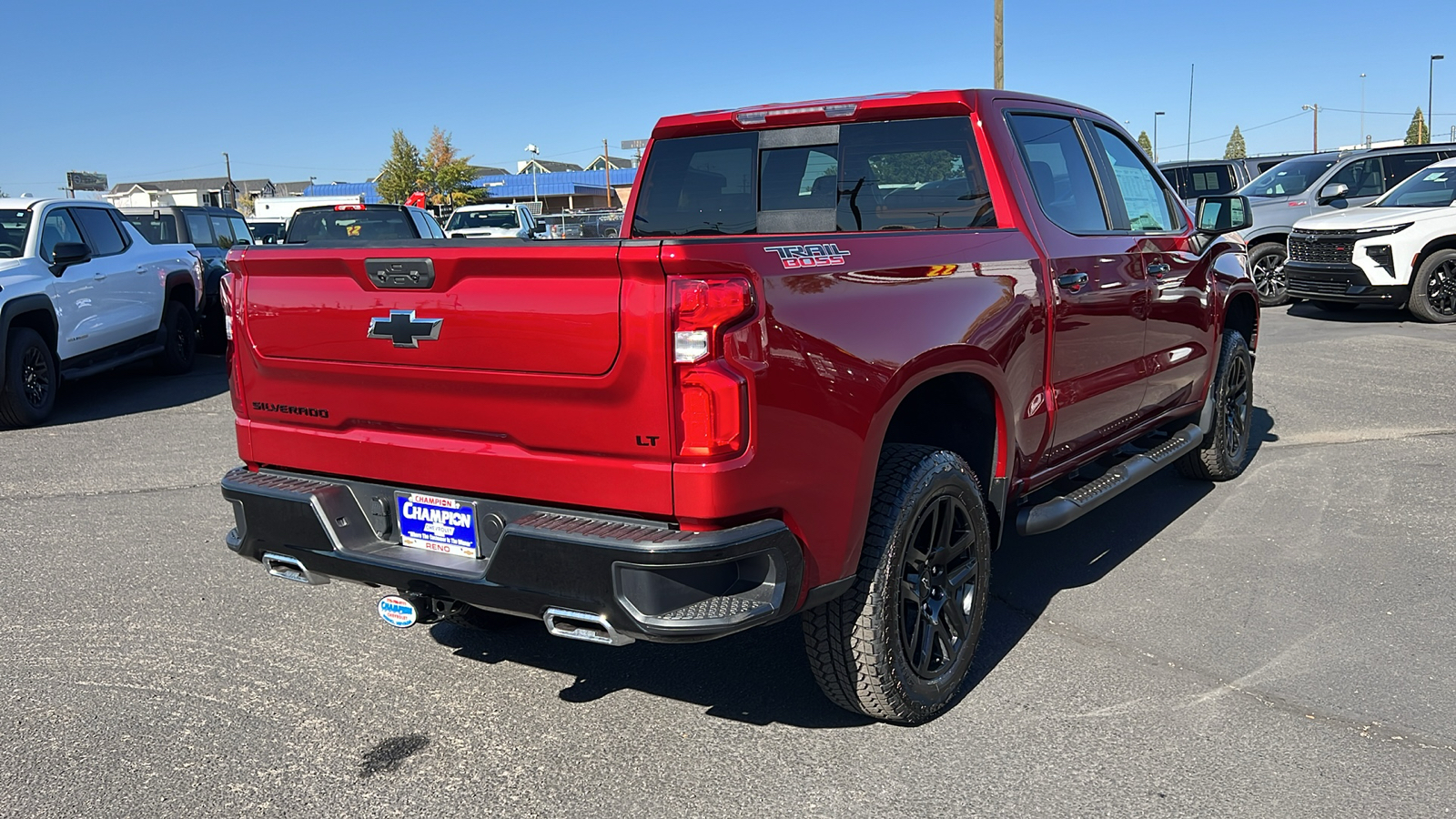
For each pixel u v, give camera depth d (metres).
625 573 2.60
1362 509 5.30
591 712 3.41
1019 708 3.34
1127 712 3.30
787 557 2.71
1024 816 2.75
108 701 3.53
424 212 15.77
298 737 3.27
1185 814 2.73
